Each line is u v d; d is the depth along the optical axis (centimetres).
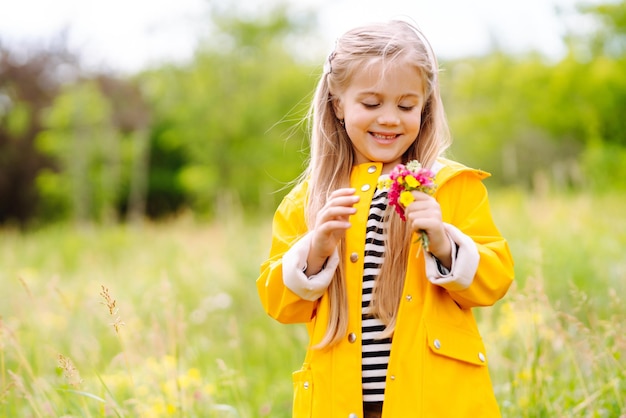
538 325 339
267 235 837
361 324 222
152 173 2303
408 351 214
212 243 867
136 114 2077
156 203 2309
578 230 673
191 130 1995
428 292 219
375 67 225
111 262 928
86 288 659
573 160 1880
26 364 327
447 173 228
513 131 1925
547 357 341
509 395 327
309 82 1973
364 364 220
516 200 905
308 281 219
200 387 359
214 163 1980
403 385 213
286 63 2025
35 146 2077
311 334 238
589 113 1662
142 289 644
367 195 232
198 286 663
